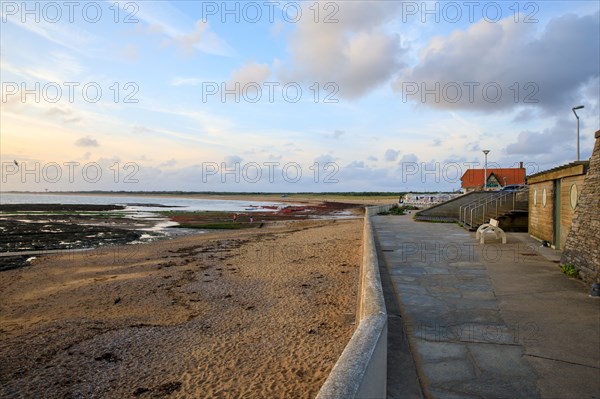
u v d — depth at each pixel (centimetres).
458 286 792
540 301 685
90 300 1286
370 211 2948
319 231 3272
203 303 1219
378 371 289
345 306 1136
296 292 1302
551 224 1256
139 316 1108
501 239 1435
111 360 822
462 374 423
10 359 833
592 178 827
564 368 435
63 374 765
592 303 669
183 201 15250
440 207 2697
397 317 605
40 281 1602
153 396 680
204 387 704
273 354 830
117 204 11169
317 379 715
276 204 11419
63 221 4803
